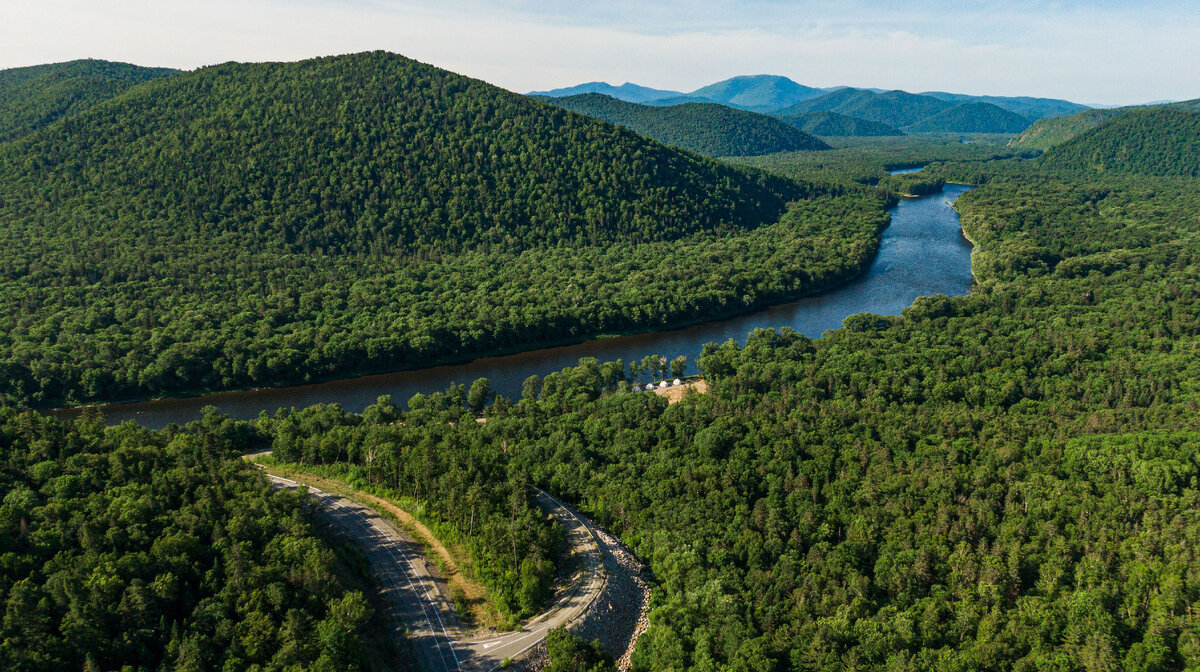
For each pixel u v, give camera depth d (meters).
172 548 135.88
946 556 159.12
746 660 130.38
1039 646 132.00
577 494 197.50
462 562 162.38
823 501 184.12
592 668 132.00
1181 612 140.50
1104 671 125.75
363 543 167.75
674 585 157.00
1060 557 157.62
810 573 154.50
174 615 127.81
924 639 136.38
